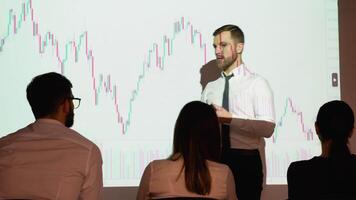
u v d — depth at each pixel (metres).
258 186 2.48
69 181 1.51
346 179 1.52
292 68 2.77
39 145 1.53
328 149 1.59
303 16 2.79
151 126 2.70
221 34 2.66
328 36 2.80
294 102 2.75
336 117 1.58
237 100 2.58
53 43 2.69
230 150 2.46
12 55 2.66
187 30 2.75
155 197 1.60
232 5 2.77
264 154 2.73
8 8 2.68
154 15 2.74
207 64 2.73
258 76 2.62
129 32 2.73
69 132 1.58
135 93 2.70
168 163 1.62
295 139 2.75
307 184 1.55
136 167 2.68
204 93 2.69
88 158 1.55
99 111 2.68
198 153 1.59
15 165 1.50
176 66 2.73
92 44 2.70
